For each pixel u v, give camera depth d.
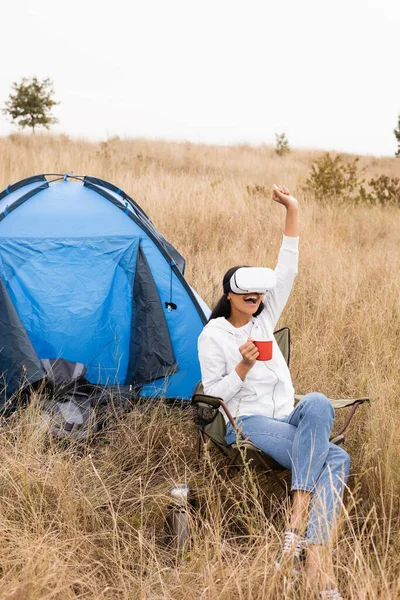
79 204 4.50
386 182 12.13
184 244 7.84
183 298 4.40
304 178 15.05
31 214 4.42
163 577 2.69
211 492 3.18
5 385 3.88
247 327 3.39
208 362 3.29
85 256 4.33
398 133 26.52
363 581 2.35
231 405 3.28
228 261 7.10
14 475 3.14
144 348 4.26
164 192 9.89
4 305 4.01
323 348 4.85
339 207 10.84
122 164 14.90
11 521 2.88
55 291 4.26
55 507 3.04
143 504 3.18
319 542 2.55
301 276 6.45
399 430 3.36
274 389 3.33
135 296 4.32
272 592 2.41
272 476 3.28
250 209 9.59
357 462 3.43
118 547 2.81
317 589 2.39
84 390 4.18
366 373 4.31
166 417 4.02
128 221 4.46
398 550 2.77
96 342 4.30
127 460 3.59
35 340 4.23
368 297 6.02
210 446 3.50
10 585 2.43
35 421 3.64
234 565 2.61
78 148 18.23
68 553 2.70
